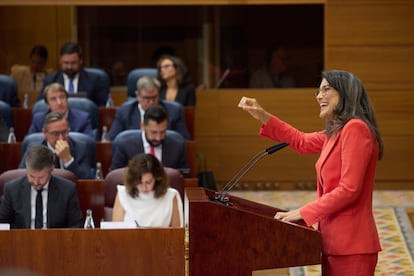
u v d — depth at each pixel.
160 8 23.91
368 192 9.84
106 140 20.88
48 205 14.08
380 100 23.98
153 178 14.16
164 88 22.78
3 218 14.19
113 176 15.25
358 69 23.91
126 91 24.08
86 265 11.00
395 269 16.44
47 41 24.02
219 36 23.95
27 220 14.03
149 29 23.94
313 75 23.94
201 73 24.08
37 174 13.78
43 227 14.05
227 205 9.51
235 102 24.05
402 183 24.11
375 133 9.77
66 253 10.98
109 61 24.02
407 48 23.81
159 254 11.07
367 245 9.73
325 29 23.77
